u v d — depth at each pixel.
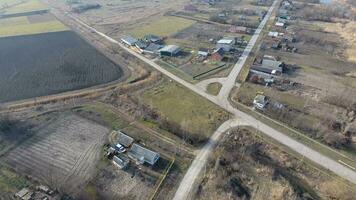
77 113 74.81
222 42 109.12
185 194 52.47
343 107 75.50
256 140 63.78
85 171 57.69
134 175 56.72
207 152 61.06
